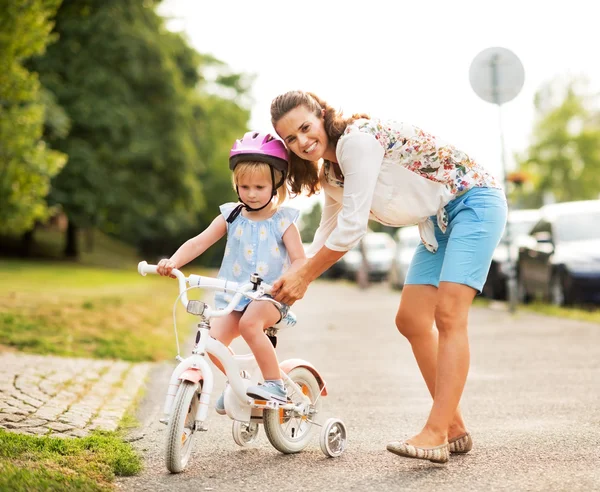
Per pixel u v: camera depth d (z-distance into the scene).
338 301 21.70
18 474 3.99
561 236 16.19
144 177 34.44
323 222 5.27
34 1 14.21
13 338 9.24
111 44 32.94
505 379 7.70
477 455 4.86
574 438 5.23
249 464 4.78
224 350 4.73
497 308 17.03
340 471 4.58
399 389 7.38
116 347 9.68
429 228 4.92
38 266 29.19
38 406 6.13
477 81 14.51
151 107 34.47
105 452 4.76
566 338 10.88
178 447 4.46
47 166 16.94
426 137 4.68
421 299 5.00
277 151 4.80
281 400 4.78
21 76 14.73
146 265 4.79
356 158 4.57
